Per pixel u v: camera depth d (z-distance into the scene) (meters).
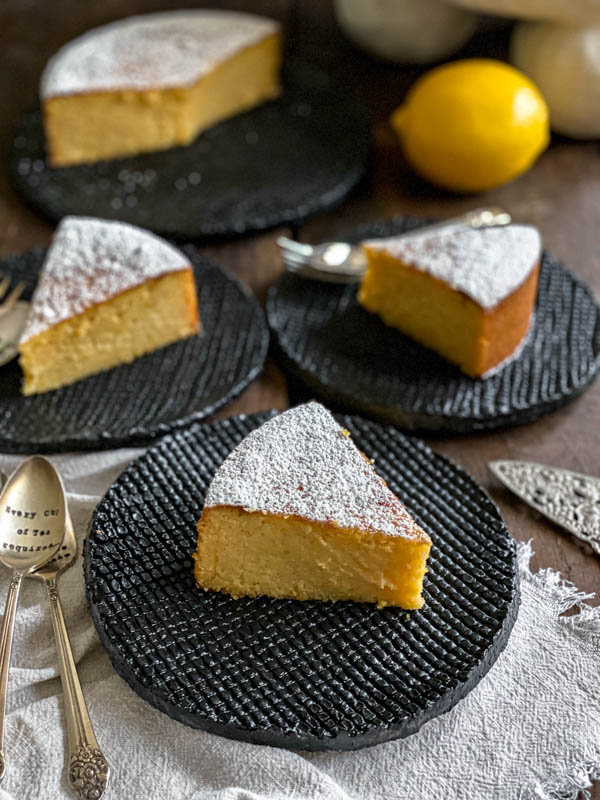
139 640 0.52
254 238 0.77
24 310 0.70
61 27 0.97
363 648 0.52
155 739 0.50
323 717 0.49
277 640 0.52
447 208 0.81
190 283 0.68
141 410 0.64
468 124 0.77
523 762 0.50
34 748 0.50
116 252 0.69
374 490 0.54
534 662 0.53
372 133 0.86
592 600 0.56
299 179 0.80
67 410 0.64
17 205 0.80
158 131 0.84
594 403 0.67
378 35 0.91
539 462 0.63
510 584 0.54
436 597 0.54
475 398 0.65
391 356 0.68
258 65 0.88
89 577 0.54
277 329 0.69
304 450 0.56
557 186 0.83
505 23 0.96
